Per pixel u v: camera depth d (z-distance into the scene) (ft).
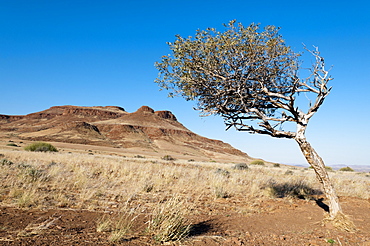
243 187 42.34
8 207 20.48
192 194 34.04
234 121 25.00
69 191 29.43
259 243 15.79
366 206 31.76
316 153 22.24
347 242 16.63
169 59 25.26
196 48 24.03
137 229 17.22
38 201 22.94
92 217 19.61
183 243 14.80
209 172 64.39
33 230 15.06
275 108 25.62
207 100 25.64
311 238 17.34
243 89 22.91
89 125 626.23
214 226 19.52
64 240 13.82
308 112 22.22
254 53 22.89
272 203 31.35
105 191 30.94
